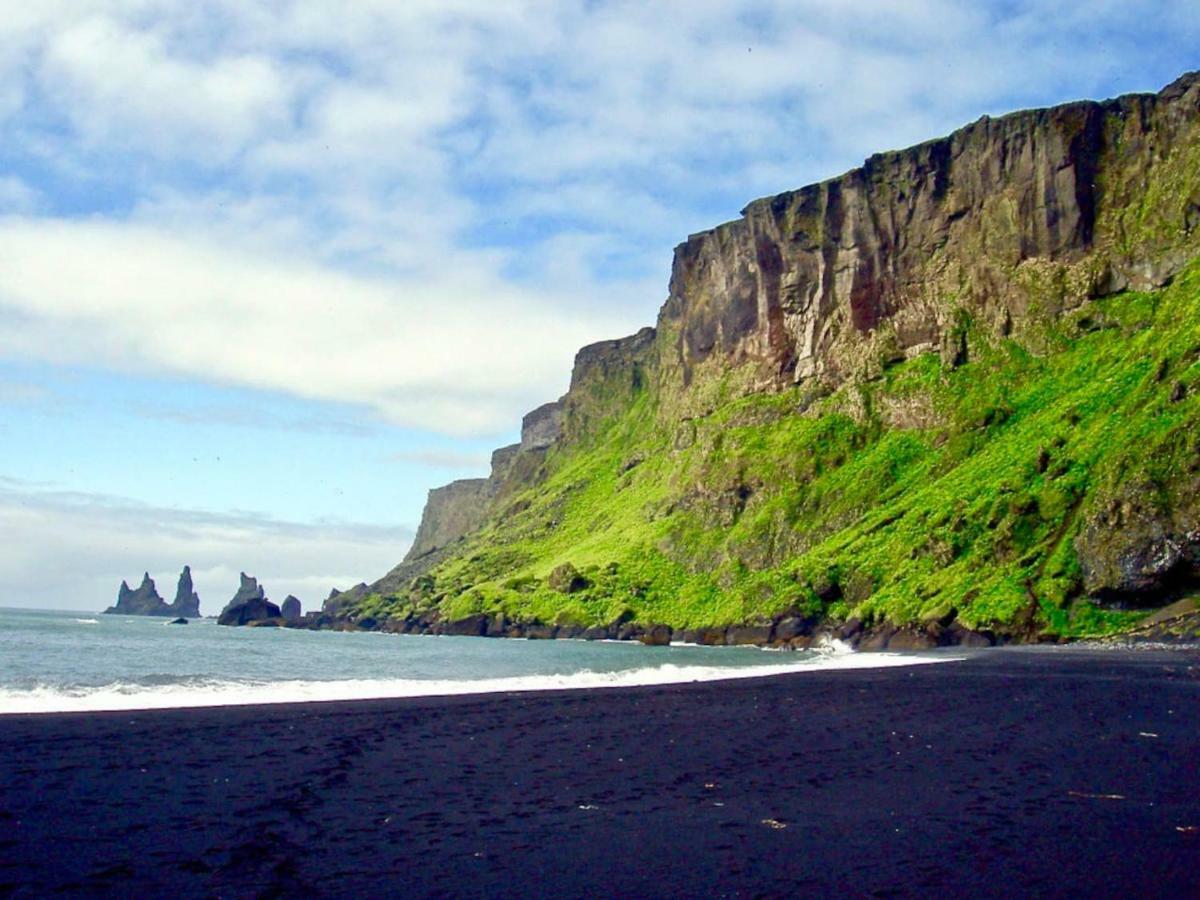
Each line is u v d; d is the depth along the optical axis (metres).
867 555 137.38
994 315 175.38
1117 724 35.91
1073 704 42.38
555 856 18.11
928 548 126.44
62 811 20.55
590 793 23.72
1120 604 98.88
